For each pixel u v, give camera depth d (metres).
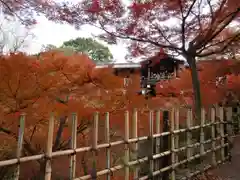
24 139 3.34
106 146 2.90
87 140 3.76
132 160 3.35
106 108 3.99
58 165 3.61
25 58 3.61
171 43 6.42
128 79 4.71
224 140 5.72
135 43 6.53
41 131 3.50
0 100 3.36
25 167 3.40
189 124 4.43
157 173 3.61
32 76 3.60
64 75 3.88
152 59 7.21
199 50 6.75
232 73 8.53
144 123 4.18
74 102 3.67
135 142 3.29
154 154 3.64
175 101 7.22
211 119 5.27
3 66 3.46
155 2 5.41
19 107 3.39
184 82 8.25
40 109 3.44
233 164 5.34
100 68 4.20
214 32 6.27
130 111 4.17
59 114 3.50
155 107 5.33
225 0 5.56
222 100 8.44
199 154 4.70
